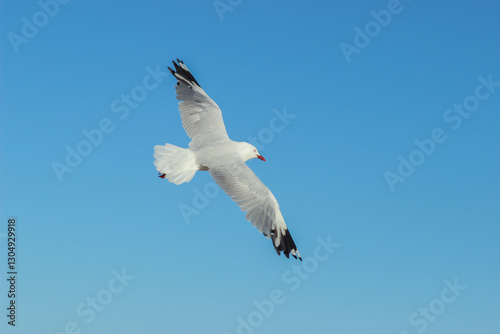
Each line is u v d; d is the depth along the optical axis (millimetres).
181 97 10992
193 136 10445
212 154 9398
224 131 10430
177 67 11094
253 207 8922
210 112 10664
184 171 9242
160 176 9195
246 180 8984
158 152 9508
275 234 8969
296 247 9289
